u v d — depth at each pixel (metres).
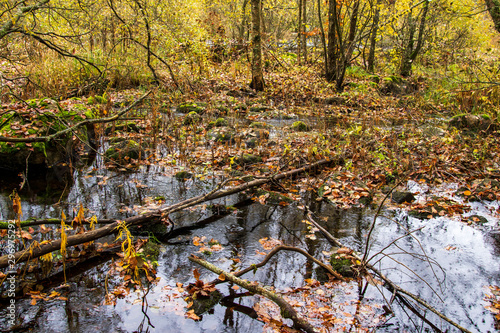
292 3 18.89
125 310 2.66
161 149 6.81
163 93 10.46
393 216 4.51
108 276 3.06
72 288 2.89
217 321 2.60
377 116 9.15
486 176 5.82
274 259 3.45
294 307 2.75
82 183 5.19
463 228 4.22
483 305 2.90
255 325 2.57
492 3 6.74
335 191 4.99
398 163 6.11
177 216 4.30
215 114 9.21
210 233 3.94
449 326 2.67
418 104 10.70
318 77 13.82
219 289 2.98
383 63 17.97
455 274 3.32
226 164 6.08
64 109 6.43
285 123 8.78
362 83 12.73
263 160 6.21
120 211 4.31
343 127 8.31
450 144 7.14
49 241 3.06
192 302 2.77
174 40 11.12
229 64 15.27
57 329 2.43
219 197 4.44
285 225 4.18
